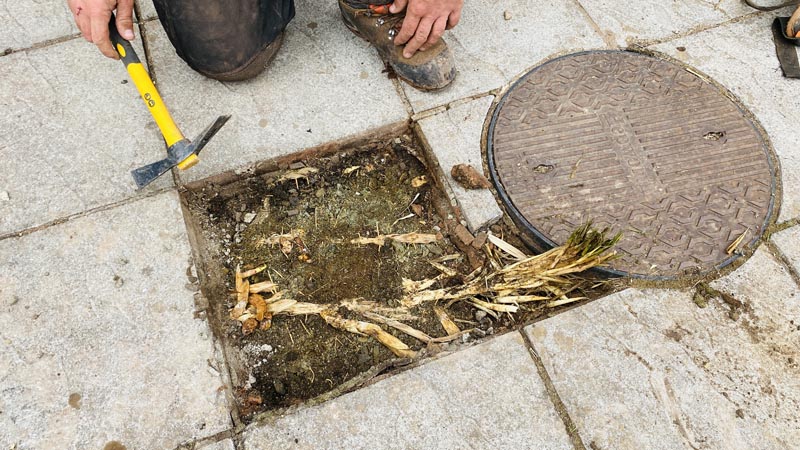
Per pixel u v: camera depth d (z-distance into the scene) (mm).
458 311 1772
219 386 1562
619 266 1770
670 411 1543
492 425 1521
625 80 2170
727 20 2387
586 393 1569
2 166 1920
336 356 1687
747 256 1795
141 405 1526
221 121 1653
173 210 1846
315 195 1991
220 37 1884
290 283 1807
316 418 1525
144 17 2287
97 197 1864
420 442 1498
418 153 2092
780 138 2051
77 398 1531
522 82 2160
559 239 1812
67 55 2186
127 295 1690
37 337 1617
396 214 1965
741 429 1519
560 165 1956
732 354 1632
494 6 2420
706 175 1934
